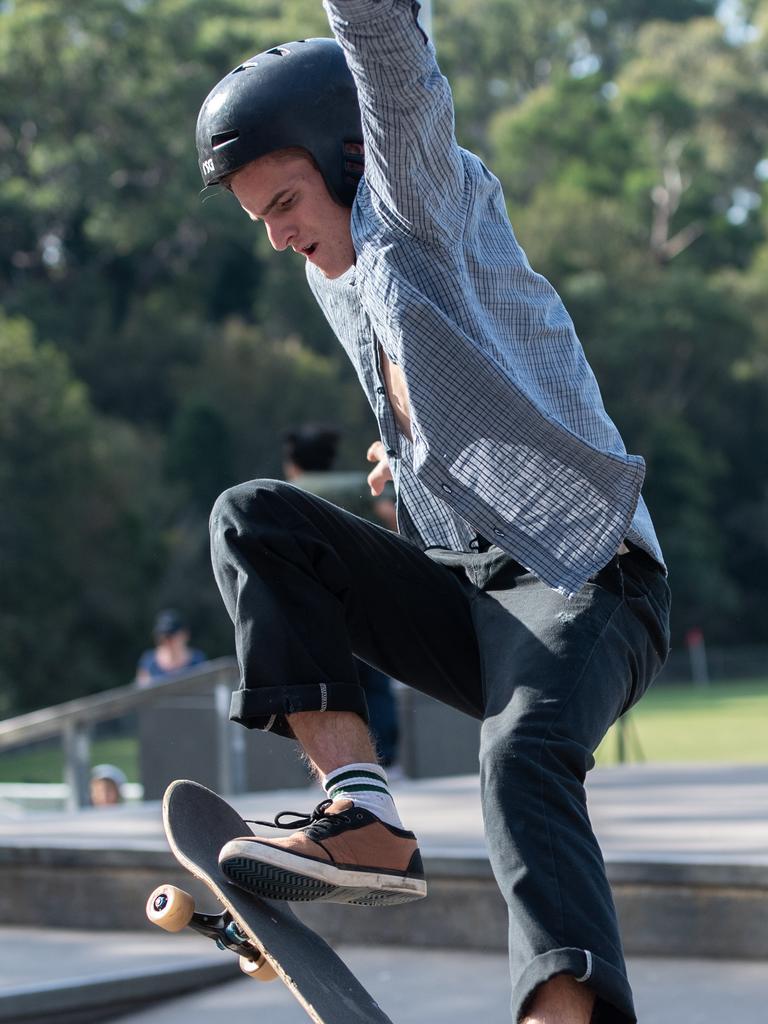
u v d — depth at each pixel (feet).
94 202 286.25
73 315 293.84
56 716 45.80
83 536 214.90
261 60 13.12
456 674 14.20
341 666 13.05
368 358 13.96
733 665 276.21
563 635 12.47
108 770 58.39
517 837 11.66
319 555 13.34
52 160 281.74
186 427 255.70
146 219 291.79
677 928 22.54
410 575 13.92
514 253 13.24
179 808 12.98
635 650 12.85
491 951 24.02
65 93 277.85
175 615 60.54
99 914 27.25
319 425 38.45
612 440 13.53
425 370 12.26
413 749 51.19
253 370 272.72
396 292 12.21
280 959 11.96
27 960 24.36
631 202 357.20
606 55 444.96
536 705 12.09
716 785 37.78
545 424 12.24
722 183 397.60
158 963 23.82
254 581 12.99
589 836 11.85
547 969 11.25
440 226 12.14
